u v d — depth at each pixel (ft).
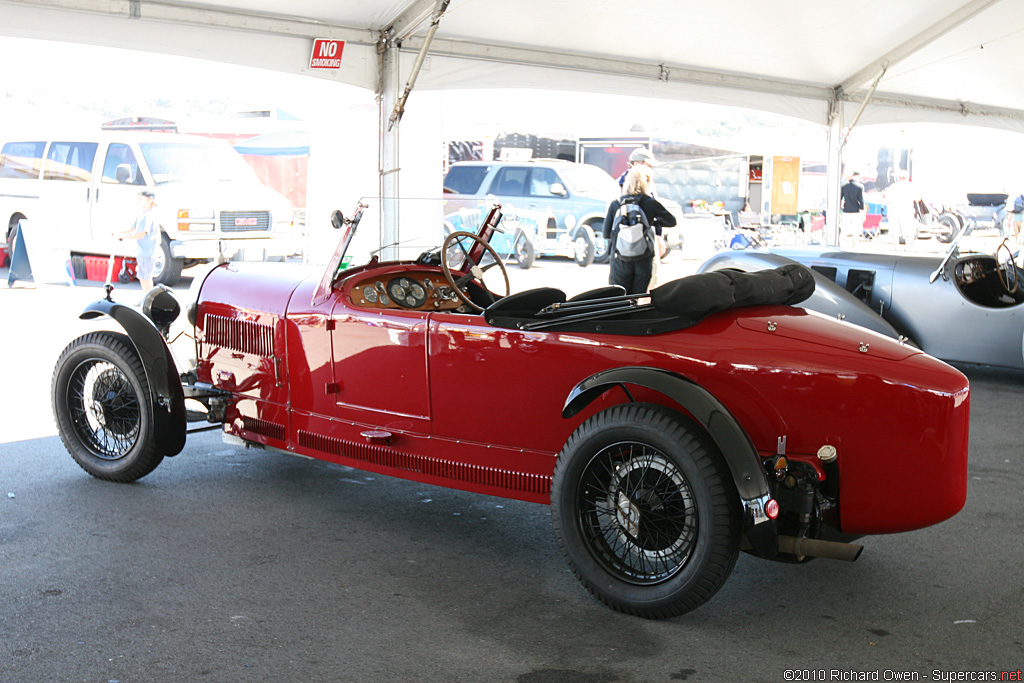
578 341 9.68
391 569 10.11
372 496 12.81
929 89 38.09
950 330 20.54
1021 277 20.68
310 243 31.55
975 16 29.78
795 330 9.12
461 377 10.55
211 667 7.79
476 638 8.42
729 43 30.25
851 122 36.35
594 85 29.84
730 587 9.76
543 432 10.05
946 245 61.41
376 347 11.28
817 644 8.39
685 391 8.44
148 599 9.18
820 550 8.32
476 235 13.04
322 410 12.09
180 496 12.62
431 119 27.43
